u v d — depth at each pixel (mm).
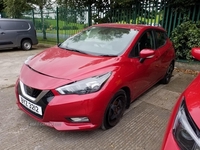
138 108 3600
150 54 3061
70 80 2354
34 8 12258
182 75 6031
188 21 6438
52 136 2598
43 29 11430
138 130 2863
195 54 2781
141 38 3455
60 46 3584
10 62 6906
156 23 7027
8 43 8961
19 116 3045
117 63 2777
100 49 3178
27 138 2535
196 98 1558
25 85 2533
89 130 2598
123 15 7773
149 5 7031
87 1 8711
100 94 2393
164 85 5012
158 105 3781
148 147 2500
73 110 2297
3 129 2697
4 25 8766
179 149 1339
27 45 9703
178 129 1447
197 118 1351
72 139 2557
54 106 2277
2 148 2334
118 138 2639
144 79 3480
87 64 2645
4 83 4586
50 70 2557
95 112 2383
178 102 1830
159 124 3070
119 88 2676
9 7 12422
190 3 6195
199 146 1250
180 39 6535
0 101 3557
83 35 3762
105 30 3686
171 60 4883
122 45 3176
